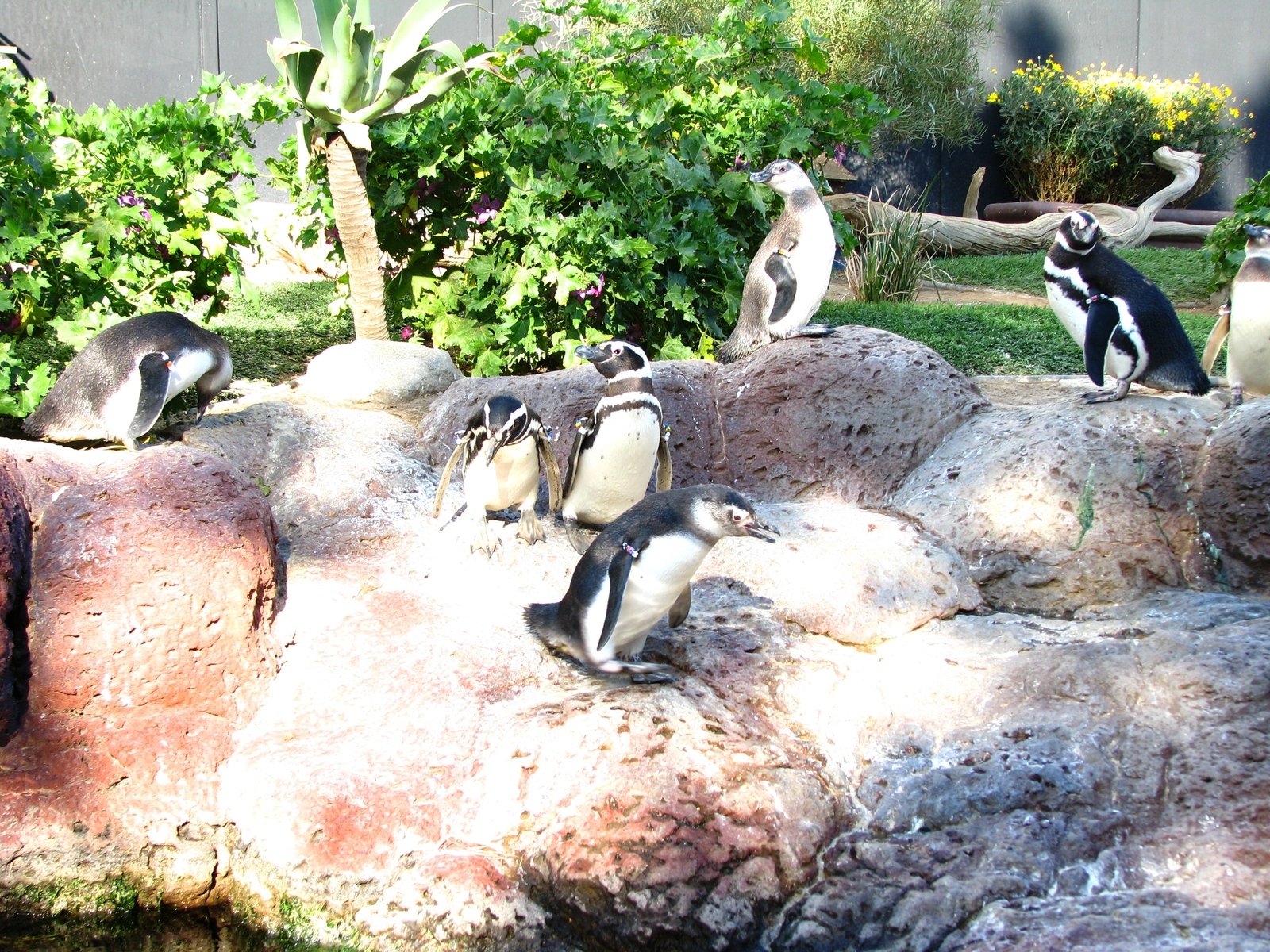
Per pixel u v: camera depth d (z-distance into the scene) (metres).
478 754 3.89
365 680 4.24
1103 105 18.12
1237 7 19.38
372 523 5.19
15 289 5.65
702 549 3.93
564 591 4.87
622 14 8.13
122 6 15.45
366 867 3.71
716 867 3.52
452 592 4.77
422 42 7.04
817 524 5.25
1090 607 4.90
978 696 4.19
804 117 7.96
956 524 5.24
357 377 6.36
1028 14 19.11
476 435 4.70
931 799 3.79
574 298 6.96
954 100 17.12
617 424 4.82
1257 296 5.27
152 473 4.40
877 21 16.06
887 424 5.81
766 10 7.98
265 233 8.26
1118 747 3.86
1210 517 5.04
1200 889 3.37
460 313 7.44
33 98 6.82
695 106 7.64
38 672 3.96
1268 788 3.58
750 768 3.76
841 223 8.00
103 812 3.85
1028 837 3.59
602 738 3.78
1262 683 3.87
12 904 3.69
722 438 5.98
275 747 4.03
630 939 3.44
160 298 6.56
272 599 4.47
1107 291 5.28
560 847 3.58
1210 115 18.42
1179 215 16.75
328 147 6.66
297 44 6.41
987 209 18.11
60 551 4.09
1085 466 5.14
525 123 7.29
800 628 4.68
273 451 5.59
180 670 4.09
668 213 7.12
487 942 3.54
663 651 4.44
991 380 7.20
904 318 9.84
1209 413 5.33
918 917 3.38
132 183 6.32
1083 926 3.18
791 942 3.43
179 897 3.81
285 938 3.71
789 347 6.07
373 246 6.89
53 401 5.19
